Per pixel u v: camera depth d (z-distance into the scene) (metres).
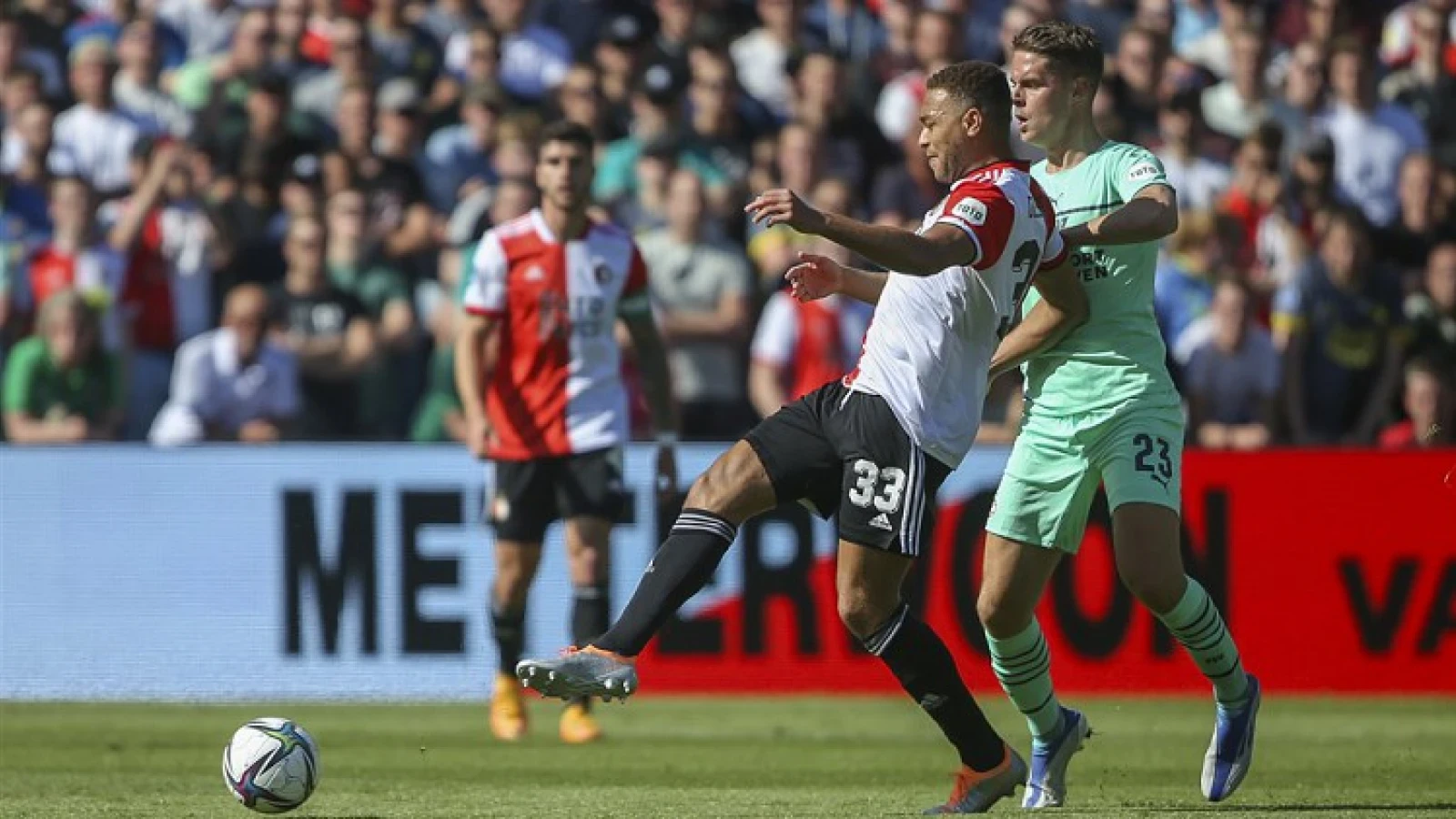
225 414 43.88
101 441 44.00
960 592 39.09
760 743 31.53
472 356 31.39
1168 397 20.97
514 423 31.50
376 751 29.84
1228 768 21.42
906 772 27.03
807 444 19.42
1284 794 23.47
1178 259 46.69
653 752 29.92
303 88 51.16
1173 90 50.00
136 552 38.78
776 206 17.16
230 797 22.80
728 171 49.47
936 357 19.12
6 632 38.66
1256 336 44.62
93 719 35.12
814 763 28.38
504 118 48.91
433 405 44.97
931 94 19.39
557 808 21.53
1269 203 48.25
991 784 20.25
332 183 47.78
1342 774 26.61
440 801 22.50
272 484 38.88
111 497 38.84
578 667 18.45
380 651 38.81
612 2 56.09
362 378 45.38
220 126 50.25
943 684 19.84
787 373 43.81
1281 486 39.69
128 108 50.41
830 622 39.41
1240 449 39.69
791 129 48.59
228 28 54.41
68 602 38.72
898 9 54.44
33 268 45.72
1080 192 21.44
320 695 38.75
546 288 31.23
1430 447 40.12
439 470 38.91
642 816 20.53
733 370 45.69
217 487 38.91
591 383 31.56
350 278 45.97
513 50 53.50
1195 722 35.19
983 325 19.14
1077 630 39.06
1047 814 20.33
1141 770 27.25
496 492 31.81
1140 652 39.09
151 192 46.78
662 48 54.00
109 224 47.50
